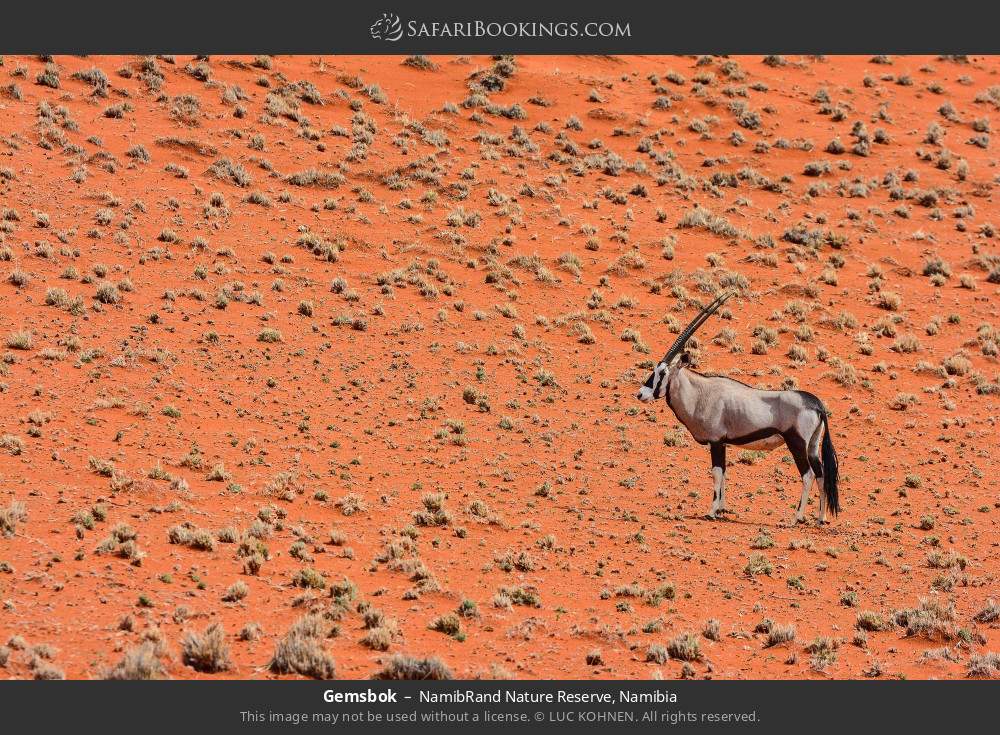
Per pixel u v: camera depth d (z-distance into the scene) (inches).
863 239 7436.0
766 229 7445.9
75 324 4463.6
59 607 2150.6
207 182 6535.4
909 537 3491.6
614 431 4389.8
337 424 4008.4
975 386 5374.0
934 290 6737.2
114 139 6776.6
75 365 4057.6
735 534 3348.9
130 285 4953.3
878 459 4392.2
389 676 2030.0
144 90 7652.6
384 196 6953.7
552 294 5964.6
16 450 3139.8
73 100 7180.1
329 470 3511.3
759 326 5807.1
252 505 3065.9
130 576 2368.4
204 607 2263.8
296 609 2330.2
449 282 5876.0
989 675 2305.6
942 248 7480.3
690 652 2313.0
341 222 6422.2
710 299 6166.3
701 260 6747.1
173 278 5226.4
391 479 3531.0
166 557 2529.5
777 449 4436.5
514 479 3695.9
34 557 2394.2
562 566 2891.2
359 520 3090.6
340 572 2640.3
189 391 4045.3
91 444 3353.8
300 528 2881.4
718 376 3614.7
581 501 3555.6
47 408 3607.3
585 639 2367.1
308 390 4313.5
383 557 2763.3
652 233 7076.8
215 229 5944.9
